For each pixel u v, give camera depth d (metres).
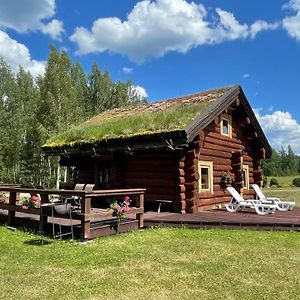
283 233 8.86
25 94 46.84
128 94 52.91
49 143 15.76
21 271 6.00
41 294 4.94
